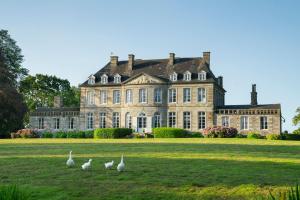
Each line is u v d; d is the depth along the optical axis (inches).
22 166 762.2
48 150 1125.1
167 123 2714.1
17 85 2913.4
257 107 2598.4
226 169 729.6
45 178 647.8
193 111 2672.2
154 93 2731.3
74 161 836.0
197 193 553.0
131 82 2768.2
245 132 2564.0
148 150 1106.7
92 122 2886.3
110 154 997.2
